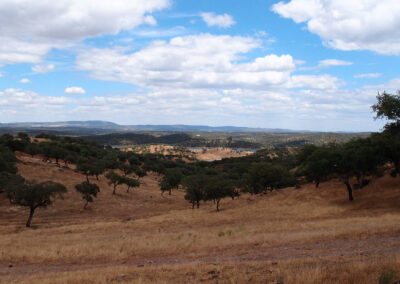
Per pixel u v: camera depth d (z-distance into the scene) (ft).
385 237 48.85
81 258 51.37
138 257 50.29
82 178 270.87
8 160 230.48
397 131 94.73
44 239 77.51
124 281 30.78
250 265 34.58
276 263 34.78
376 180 136.56
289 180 228.43
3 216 146.92
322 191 155.43
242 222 98.53
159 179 408.05
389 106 87.25
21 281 33.86
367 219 76.07
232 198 199.62
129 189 280.31
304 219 93.71
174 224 104.32
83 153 401.70
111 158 394.52
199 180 184.03
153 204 228.02
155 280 30.17
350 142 135.74
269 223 88.33
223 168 540.93
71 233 94.27
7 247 62.95
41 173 245.24
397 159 113.60
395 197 105.70
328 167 125.70
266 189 230.68
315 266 31.09
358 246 43.50
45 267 46.11
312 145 205.67
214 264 37.22
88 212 176.76
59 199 191.72
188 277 31.04
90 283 30.60
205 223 102.63
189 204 216.74
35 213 159.12
